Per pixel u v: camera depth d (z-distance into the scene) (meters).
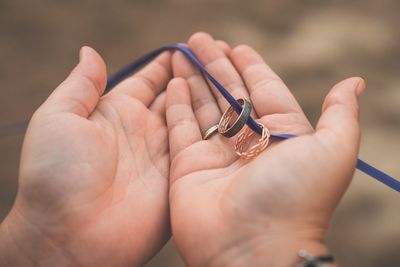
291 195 0.28
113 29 0.81
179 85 0.36
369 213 0.56
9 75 0.73
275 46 0.79
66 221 0.31
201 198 0.30
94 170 0.31
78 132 0.32
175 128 0.35
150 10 0.84
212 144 0.34
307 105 0.69
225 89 0.37
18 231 0.31
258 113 0.36
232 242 0.28
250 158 0.32
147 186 0.33
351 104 0.30
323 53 0.77
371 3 0.86
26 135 0.32
